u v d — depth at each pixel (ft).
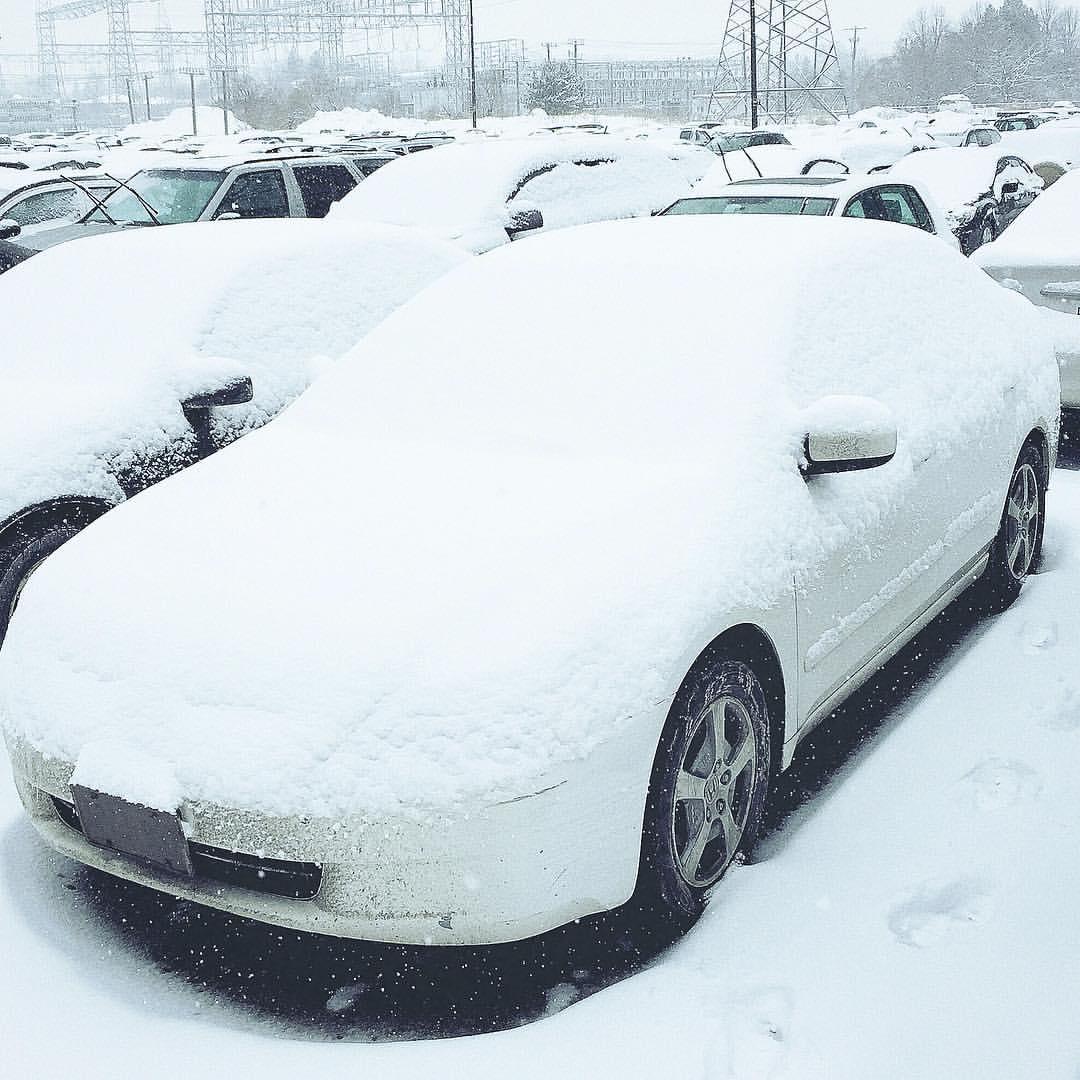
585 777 8.89
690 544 10.05
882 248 14.02
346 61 336.90
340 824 8.71
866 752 12.58
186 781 9.06
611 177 36.35
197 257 18.16
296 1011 9.39
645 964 9.77
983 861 10.33
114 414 15.80
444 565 9.84
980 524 14.53
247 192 37.60
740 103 180.04
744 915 9.86
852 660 12.03
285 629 9.50
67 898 10.85
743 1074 8.21
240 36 296.10
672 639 9.46
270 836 8.84
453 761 8.66
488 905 8.72
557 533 10.03
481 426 12.03
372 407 12.98
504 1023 9.19
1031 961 9.09
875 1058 8.29
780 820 11.48
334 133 127.75
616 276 13.02
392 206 34.22
